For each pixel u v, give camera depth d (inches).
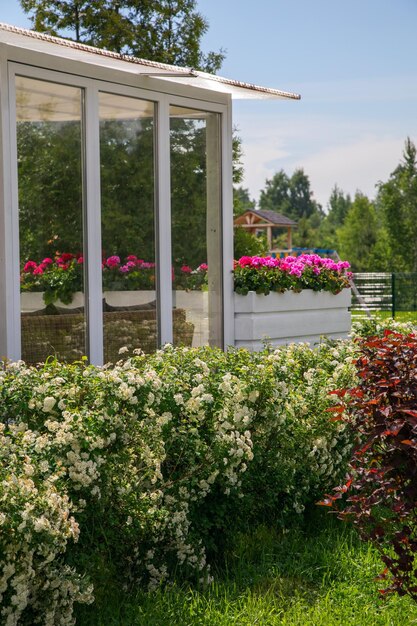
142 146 294.5
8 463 148.5
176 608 161.5
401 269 1710.1
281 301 354.9
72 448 156.5
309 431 205.9
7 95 245.0
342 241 1939.0
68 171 266.4
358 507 156.0
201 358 209.9
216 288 332.2
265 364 206.2
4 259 245.4
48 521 132.5
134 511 166.6
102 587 163.6
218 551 190.9
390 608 167.5
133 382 166.7
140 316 294.7
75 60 265.3
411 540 151.6
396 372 148.6
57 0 833.5
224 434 181.8
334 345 272.4
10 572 129.2
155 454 171.5
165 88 302.0
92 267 274.1
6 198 245.4
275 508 207.9
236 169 826.8
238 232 684.7
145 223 296.7
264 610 163.5
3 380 171.3
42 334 257.9
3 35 223.5
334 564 185.6
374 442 149.1
